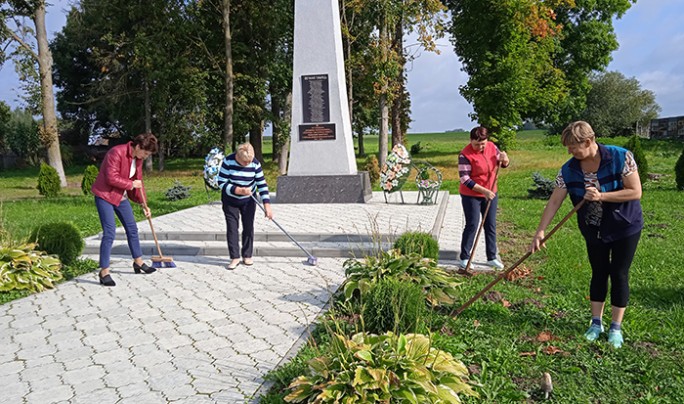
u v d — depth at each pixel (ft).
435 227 27.30
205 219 32.14
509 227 30.58
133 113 97.50
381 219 30.48
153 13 79.66
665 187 47.47
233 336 14.01
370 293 13.11
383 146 77.92
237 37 82.69
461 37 86.17
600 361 11.69
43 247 21.44
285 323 14.89
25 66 65.82
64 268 21.13
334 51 38.88
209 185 42.29
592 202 12.37
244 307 16.42
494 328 13.53
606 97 139.54
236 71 83.87
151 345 13.48
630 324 13.67
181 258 23.90
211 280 19.79
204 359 12.55
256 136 94.53
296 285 18.93
